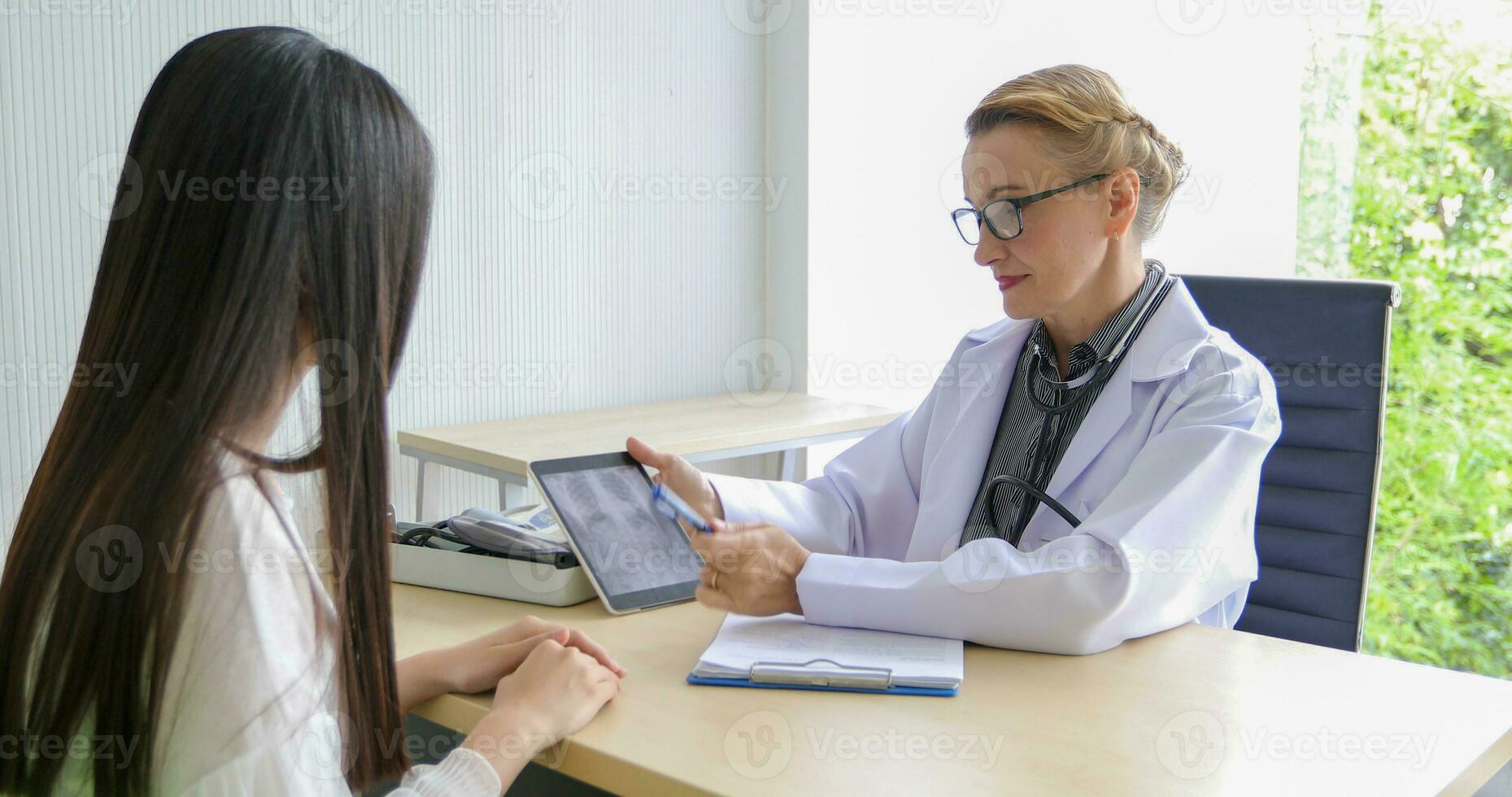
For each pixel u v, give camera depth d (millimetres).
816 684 1029
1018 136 1304
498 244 2609
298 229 773
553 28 2662
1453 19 3250
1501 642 3312
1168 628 1182
